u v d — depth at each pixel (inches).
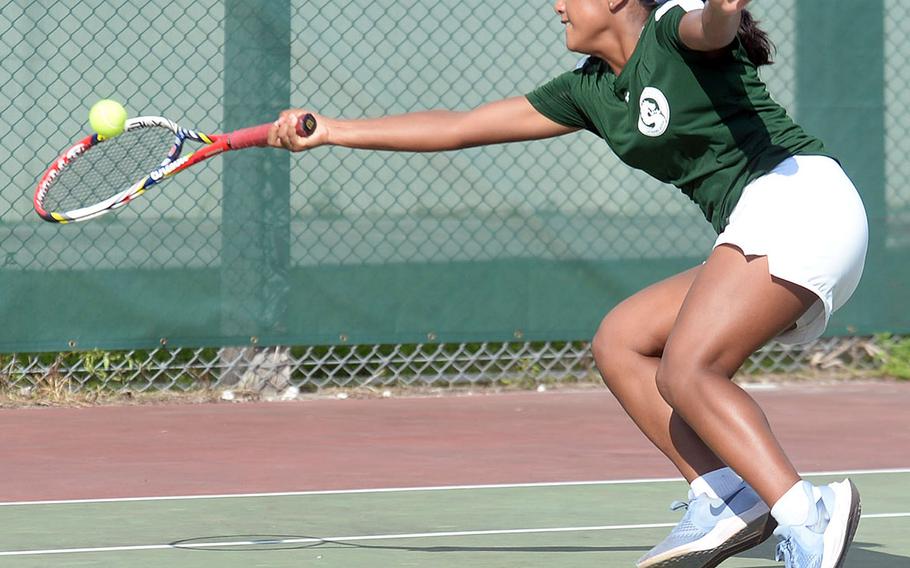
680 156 326.3
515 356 758.5
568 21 337.7
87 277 671.8
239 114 680.4
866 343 805.9
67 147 665.6
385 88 698.8
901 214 768.9
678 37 310.3
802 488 306.0
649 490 492.7
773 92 751.7
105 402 700.7
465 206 711.7
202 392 719.1
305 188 693.9
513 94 714.8
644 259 733.3
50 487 494.9
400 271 705.6
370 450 575.5
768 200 311.6
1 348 663.8
